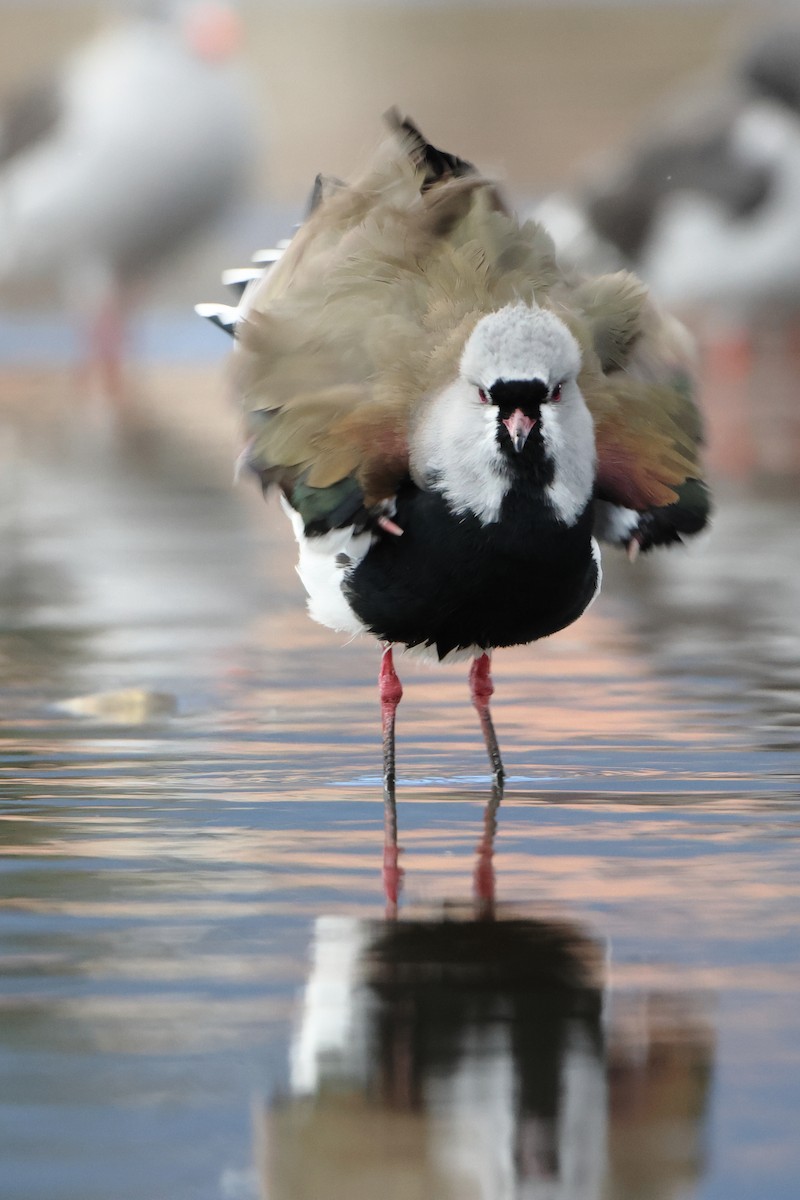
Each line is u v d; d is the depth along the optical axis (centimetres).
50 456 2859
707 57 6662
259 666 1617
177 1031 819
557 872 1031
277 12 7612
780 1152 720
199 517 2403
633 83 6231
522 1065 784
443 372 1149
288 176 5253
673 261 3538
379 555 1172
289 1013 837
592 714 1419
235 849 1077
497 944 919
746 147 3534
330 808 1167
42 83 3859
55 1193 694
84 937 930
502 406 1111
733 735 1345
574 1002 846
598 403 1200
